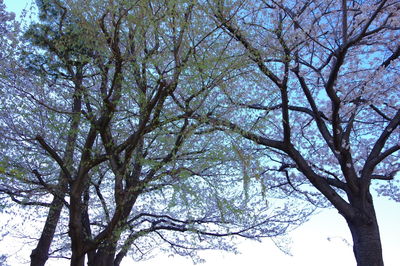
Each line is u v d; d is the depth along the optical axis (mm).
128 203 7090
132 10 5742
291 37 7852
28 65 7020
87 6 6051
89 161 6449
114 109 6219
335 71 7570
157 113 6199
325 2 8781
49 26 7223
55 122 6590
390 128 8727
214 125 6355
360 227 8172
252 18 7953
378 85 8695
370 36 8805
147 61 5809
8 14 9133
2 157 7762
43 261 8812
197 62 5734
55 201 8547
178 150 6633
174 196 6027
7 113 7676
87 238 6949
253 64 6586
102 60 6492
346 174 8492
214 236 9688
